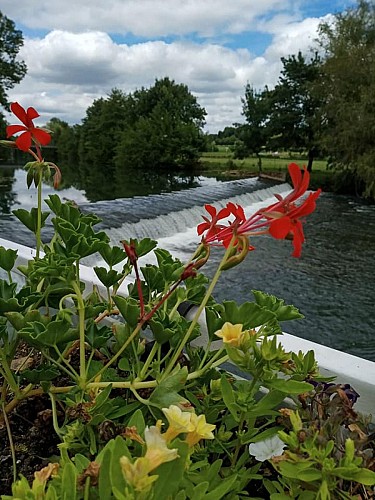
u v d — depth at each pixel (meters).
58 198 1.34
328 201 19.02
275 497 0.80
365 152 19.64
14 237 6.99
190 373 1.10
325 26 23.22
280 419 0.98
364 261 9.39
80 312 1.05
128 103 44.19
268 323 1.05
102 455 0.67
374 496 0.87
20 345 1.63
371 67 20.59
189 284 1.21
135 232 9.07
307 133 27.77
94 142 44.06
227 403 0.91
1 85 40.03
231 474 0.92
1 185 20.22
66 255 1.14
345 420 0.90
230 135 47.16
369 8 22.78
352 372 1.08
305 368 1.01
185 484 0.72
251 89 29.69
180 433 0.72
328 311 6.77
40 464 1.11
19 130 1.30
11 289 1.11
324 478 0.76
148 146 35.50
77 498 0.67
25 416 1.27
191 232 10.08
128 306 1.02
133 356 1.14
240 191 15.89
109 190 20.70
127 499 0.55
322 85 22.52
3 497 0.71
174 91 43.12
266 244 10.28
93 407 0.93
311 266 8.87
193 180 26.69
